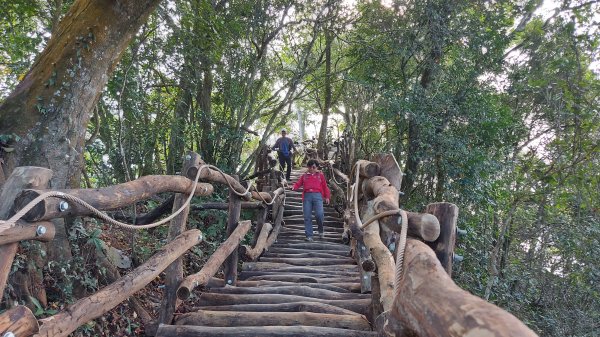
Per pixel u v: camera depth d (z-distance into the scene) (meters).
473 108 8.84
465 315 0.80
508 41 9.24
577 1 7.44
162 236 5.96
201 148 9.86
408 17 10.57
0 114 3.58
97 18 3.79
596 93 7.38
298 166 20.19
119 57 4.04
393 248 2.83
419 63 10.65
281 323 3.48
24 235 1.59
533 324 7.44
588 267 7.41
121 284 2.43
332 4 11.88
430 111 9.08
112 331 3.68
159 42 6.71
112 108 6.19
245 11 9.93
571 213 8.20
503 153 9.16
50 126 3.59
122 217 4.84
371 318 3.45
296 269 5.71
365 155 13.10
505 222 7.76
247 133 10.70
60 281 3.54
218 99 10.41
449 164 8.76
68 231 3.83
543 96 8.83
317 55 17.11
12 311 1.43
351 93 15.56
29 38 5.41
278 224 7.93
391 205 2.07
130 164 6.79
